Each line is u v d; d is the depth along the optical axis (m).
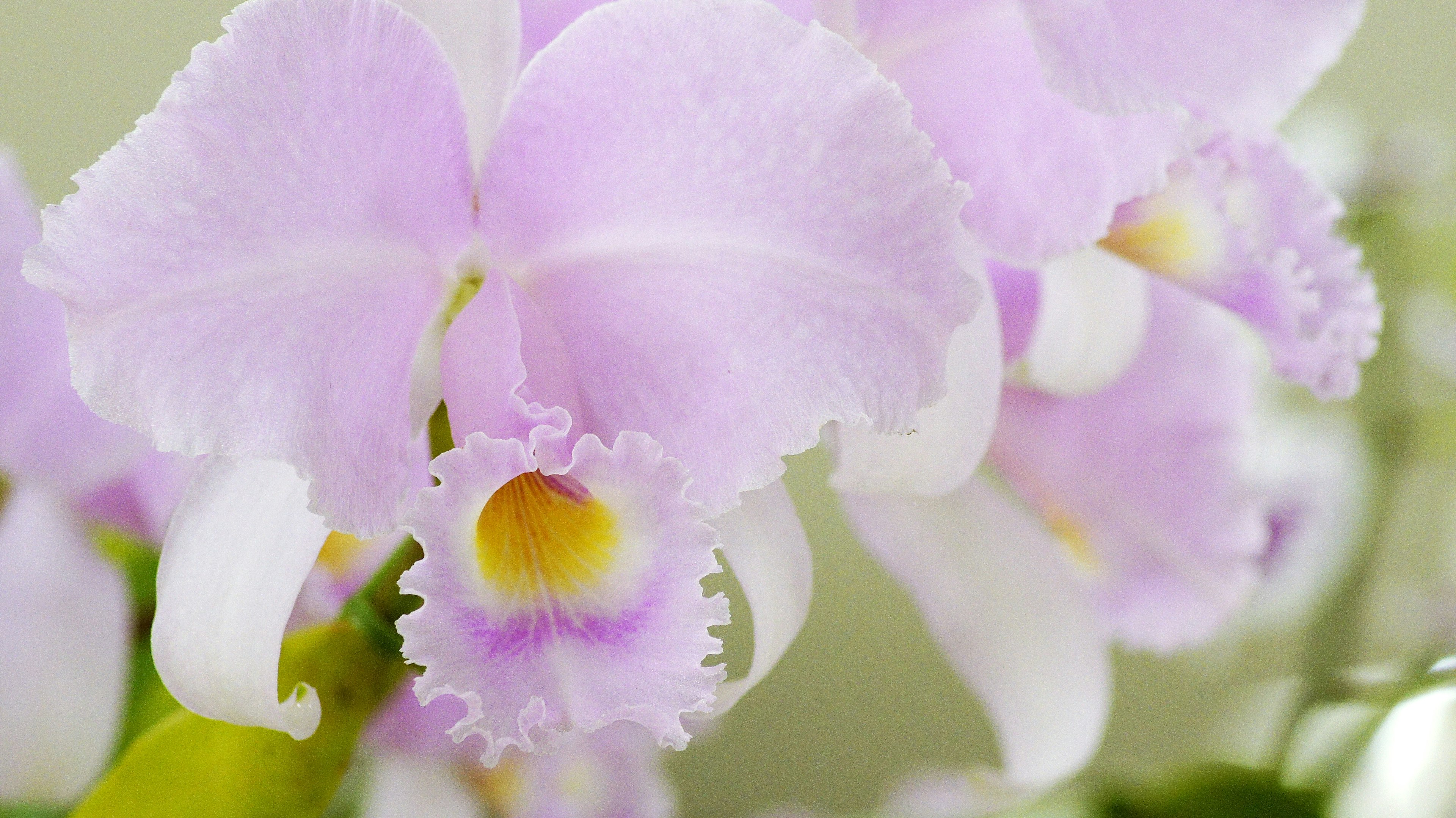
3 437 0.67
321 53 0.57
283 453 0.58
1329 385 0.66
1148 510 0.75
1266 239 0.66
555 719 0.58
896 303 0.59
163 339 0.57
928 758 1.53
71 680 0.67
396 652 0.63
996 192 0.63
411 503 0.60
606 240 0.60
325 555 0.66
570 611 0.59
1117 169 0.62
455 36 0.59
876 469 0.64
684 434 0.60
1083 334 0.68
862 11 0.62
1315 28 0.62
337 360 0.59
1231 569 0.75
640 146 0.59
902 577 0.74
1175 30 0.62
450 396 0.60
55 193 1.25
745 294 0.60
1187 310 0.74
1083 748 0.74
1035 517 0.77
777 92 0.58
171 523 0.60
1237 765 0.67
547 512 0.60
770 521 0.63
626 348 0.60
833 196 0.59
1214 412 0.75
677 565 0.59
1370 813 0.65
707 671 0.59
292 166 0.57
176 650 0.60
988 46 0.62
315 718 0.60
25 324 0.67
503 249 0.60
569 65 0.59
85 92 1.24
